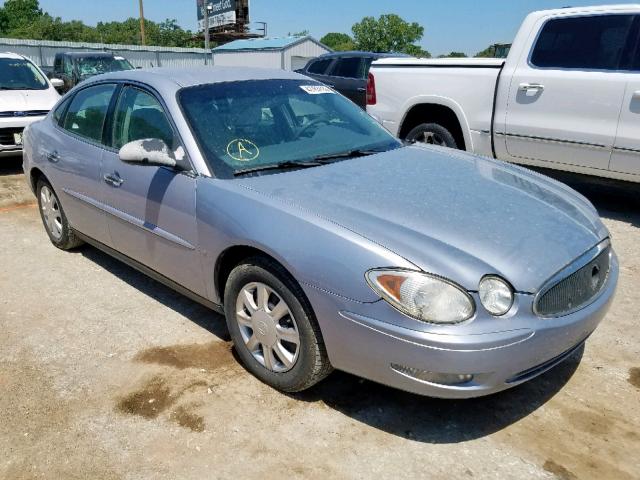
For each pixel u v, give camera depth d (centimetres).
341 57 1208
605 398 296
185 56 3594
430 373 242
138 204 359
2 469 256
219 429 277
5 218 605
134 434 275
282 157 341
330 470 251
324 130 381
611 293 290
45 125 483
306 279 263
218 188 308
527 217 285
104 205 396
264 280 288
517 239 264
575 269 264
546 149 587
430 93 666
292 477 248
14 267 474
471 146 647
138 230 366
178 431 276
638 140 519
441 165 353
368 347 252
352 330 254
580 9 555
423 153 380
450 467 252
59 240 497
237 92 371
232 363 330
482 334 236
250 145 341
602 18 541
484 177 335
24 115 772
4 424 284
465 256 246
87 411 292
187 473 251
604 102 534
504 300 242
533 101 583
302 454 261
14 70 867
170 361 333
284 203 285
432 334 236
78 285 438
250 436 272
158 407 294
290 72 430
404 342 240
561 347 260
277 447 265
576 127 557
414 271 241
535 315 247
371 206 282
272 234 276
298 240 268
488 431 274
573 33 559
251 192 298
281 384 296
